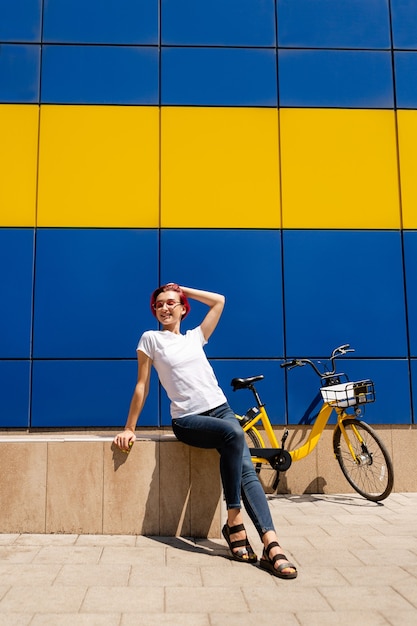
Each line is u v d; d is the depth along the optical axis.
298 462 5.72
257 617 2.54
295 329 5.83
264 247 5.90
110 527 3.91
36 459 3.94
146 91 6.01
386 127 6.12
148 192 5.89
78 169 5.87
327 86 6.12
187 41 6.09
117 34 6.05
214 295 3.99
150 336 3.81
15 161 5.84
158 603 2.70
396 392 5.81
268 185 5.97
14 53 5.98
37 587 2.89
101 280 5.76
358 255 5.95
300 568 3.26
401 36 6.23
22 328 5.65
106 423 5.61
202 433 3.54
